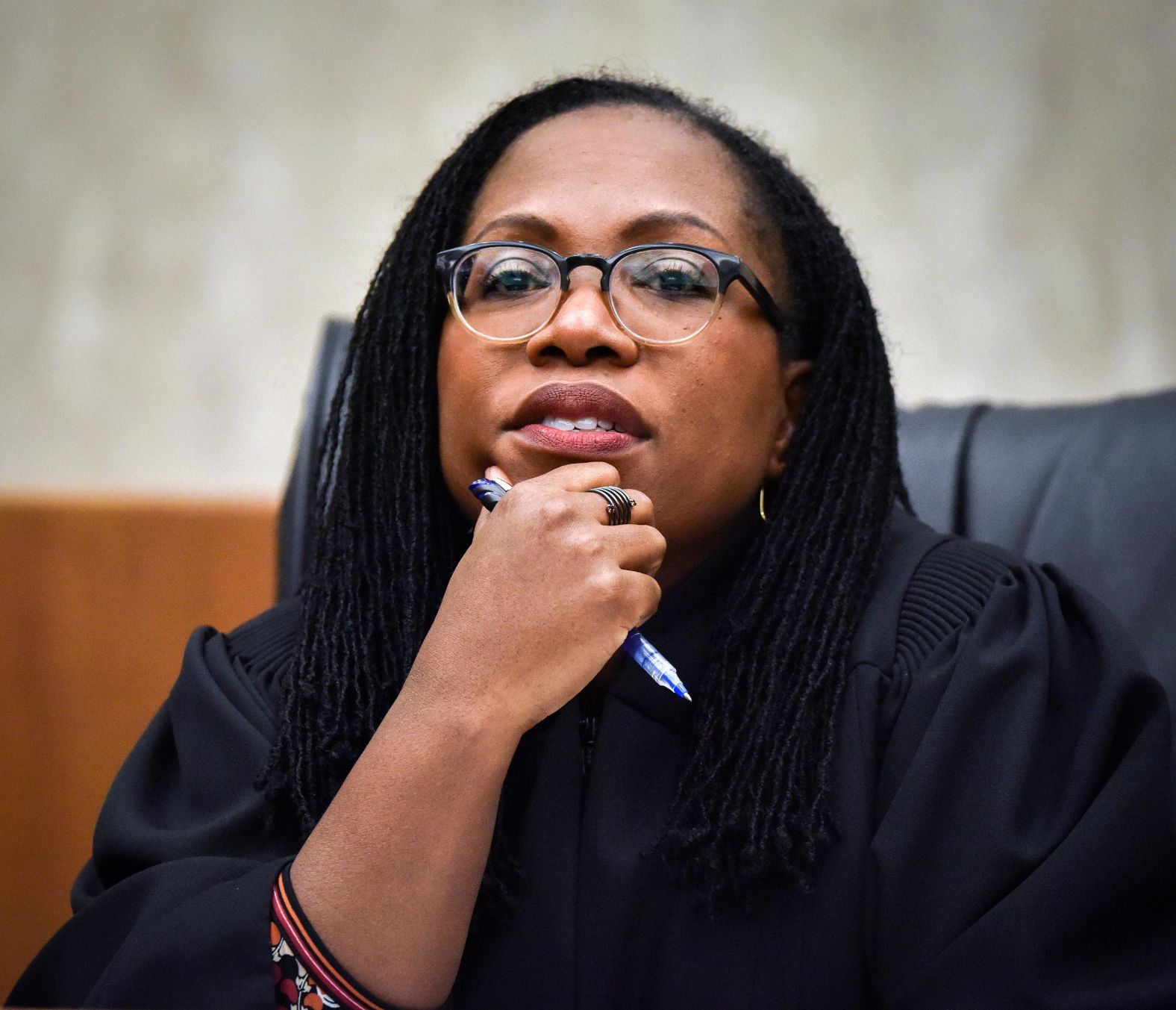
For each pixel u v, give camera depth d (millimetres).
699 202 3873
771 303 3811
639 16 12438
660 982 3340
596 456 3553
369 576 3881
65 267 12664
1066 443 4941
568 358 3596
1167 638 4387
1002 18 12211
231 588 7801
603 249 3732
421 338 4047
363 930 2996
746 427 3744
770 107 12297
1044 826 3270
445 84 12562
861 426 4039
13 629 7668
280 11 12695
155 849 3590
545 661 3166
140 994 3035
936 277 12062
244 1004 2988
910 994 3146
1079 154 12148
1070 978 3078
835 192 12172
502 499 3369
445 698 3141
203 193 12680
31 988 3422
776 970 3299
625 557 3275
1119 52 12148
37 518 7742
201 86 12734
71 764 7637
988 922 3115
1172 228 12008
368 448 4059
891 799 3436
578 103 4207
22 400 12523
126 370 12539
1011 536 4891
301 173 12633
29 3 12781
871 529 3912
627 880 3367
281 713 3734
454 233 4133
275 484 12258
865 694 3551
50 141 12758
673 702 3627
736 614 3738
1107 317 11984
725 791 3434
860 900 3316
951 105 12234
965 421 5223
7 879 7480
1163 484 4652
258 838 3572
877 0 12258
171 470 12383
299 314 12500
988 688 3436
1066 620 3713
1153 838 3230
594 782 3543
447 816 3051
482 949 3398
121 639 7727
